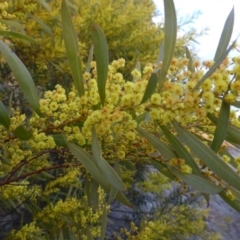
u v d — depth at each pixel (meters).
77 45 0.33
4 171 0.57
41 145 0.35
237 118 0.35
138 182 1.32
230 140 0.37
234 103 0.30
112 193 0.34
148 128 0.40
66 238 0.77
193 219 1.21
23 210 1.01
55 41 1.07
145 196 1.36
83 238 0.71
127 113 0.33
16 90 1.21
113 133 0.38
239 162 0.35
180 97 0.30
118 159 0.39
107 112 0.30
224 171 0.30
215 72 0.29
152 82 0.28
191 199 1.23
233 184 0.29
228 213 1.73
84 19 1.21
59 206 0.73
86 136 0.32
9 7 0.86
